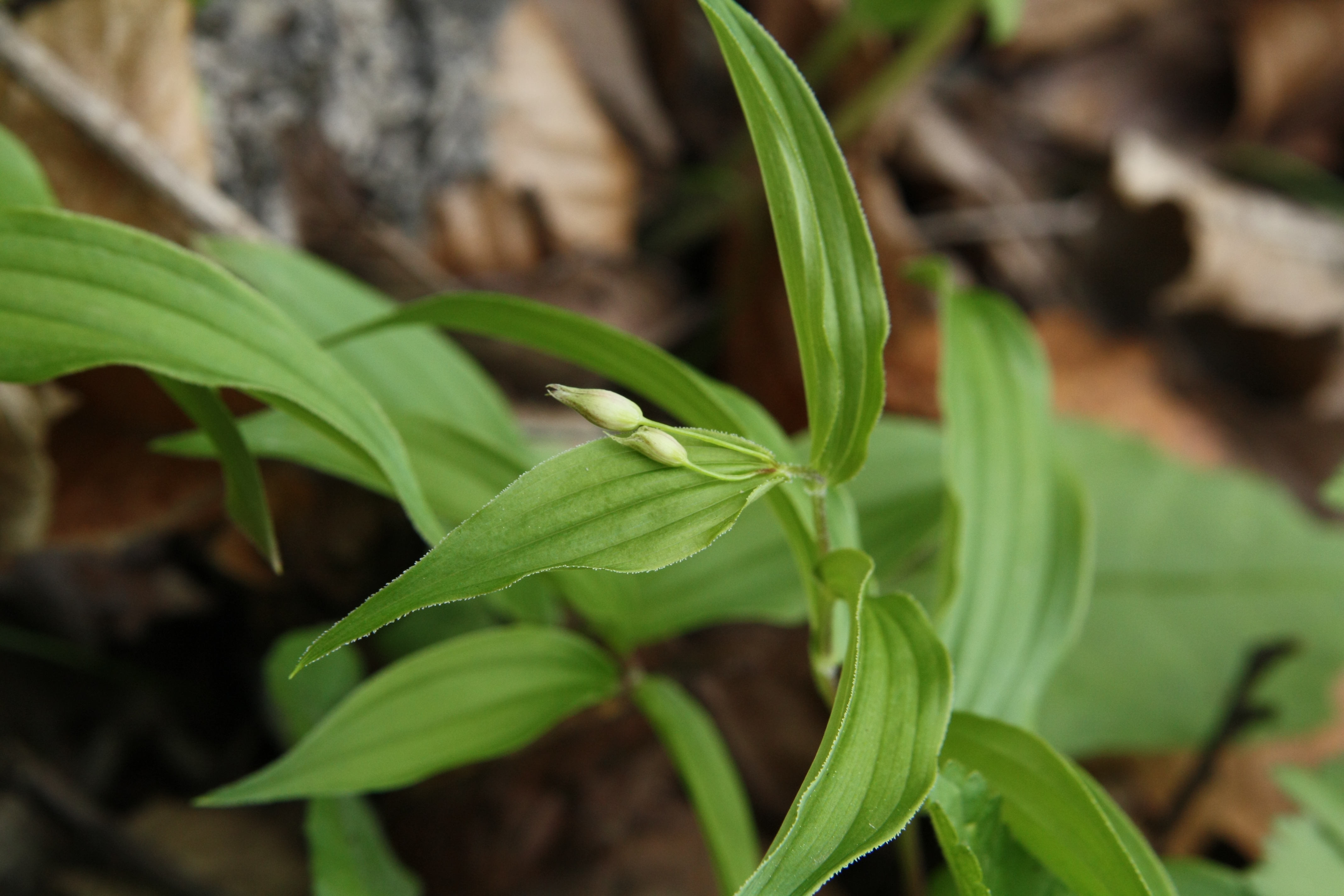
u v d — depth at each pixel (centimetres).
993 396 57
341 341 54
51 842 61
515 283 72
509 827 63
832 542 52
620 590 55
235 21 63
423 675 54
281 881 62
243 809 63
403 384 57
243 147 64
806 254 50
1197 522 66
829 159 50
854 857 48
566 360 65
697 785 55
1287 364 88
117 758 64
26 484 59
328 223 65
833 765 49
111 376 60
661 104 82
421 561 48
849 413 50
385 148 67
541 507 48
